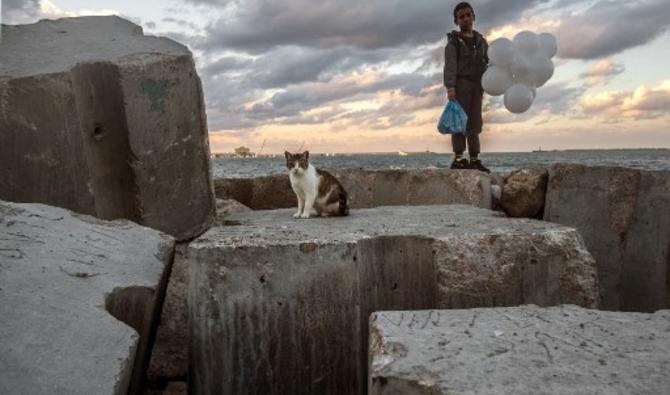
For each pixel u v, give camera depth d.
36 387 2.26
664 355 2.43
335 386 3.96
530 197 7.74
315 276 3.93
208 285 3.85
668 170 5.99
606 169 6.59
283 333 3.90
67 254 3.51
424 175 8.38
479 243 4.25
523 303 4.29
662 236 5.79
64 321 2.74
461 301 4.21
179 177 5.77
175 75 5.65
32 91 4.77
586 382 2.17
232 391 3.88
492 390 2.12
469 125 9.01
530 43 7.98
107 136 5.29
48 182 4.88
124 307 3.37
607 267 6.49
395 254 4.31
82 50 5.54
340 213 5.90
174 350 4.74
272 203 9.52
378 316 2.98
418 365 2.35
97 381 2.44
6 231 3.50
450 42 8.71
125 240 4.20
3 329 2.49
